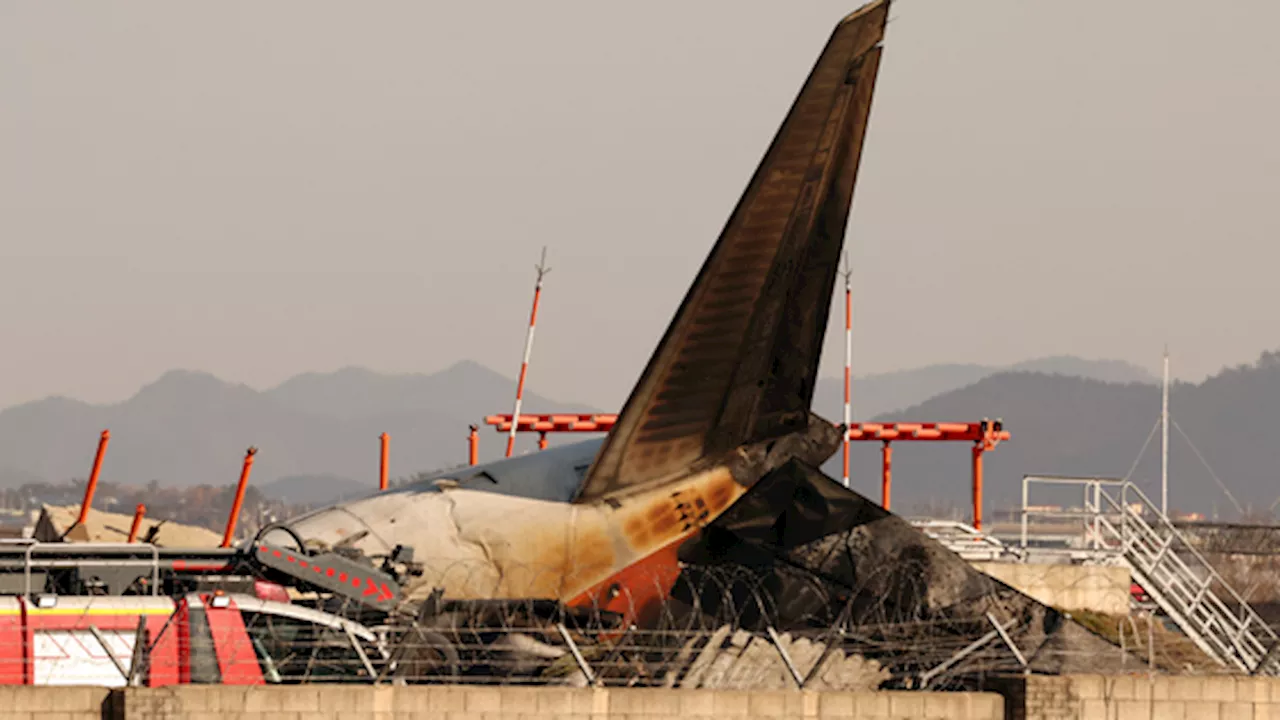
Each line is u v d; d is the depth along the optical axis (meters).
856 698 94.56
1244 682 99.38
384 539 123.25
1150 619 121.50
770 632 98.06
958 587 123.81
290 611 96.75
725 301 125.31
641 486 128.50
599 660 115.44
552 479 129.38
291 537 120.31
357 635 100.00
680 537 128.50
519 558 125.94
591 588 127.00
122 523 162.62
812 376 130.38
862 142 122.81
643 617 126.94
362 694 88.81
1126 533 144.25
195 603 93.88
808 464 131.00
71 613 96.12
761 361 128.25
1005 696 98.12
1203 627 133.62
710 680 114.75
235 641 93.12
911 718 95.38
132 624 96.94
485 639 118.94
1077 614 145.50
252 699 87.69
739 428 129.38
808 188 122.81
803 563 127.50
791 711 93.56
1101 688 98.25
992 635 111.50
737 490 129.38
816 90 119.25
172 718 86.88
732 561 128.25
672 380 126.06
